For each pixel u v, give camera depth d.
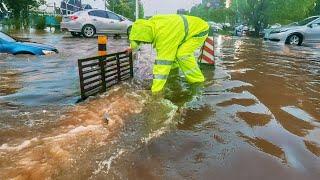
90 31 15.01
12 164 2.27
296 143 2.74
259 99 4.15
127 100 3.97
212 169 2.28
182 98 4.14
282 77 5.78
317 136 2.92
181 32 4.50
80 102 3.91
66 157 2.39
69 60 7.40
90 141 2.69
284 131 3.01
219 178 2.17
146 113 3.46
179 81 5.17
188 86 4.82
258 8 27.55
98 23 15.05
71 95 4.28
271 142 2.75
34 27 25.67
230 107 3.75
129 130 2.96
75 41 12.48
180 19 4.56
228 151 2.56
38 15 27.39
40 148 2.53
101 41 5.52
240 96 4.27
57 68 6.37
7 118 3.26
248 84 5.05
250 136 2.88
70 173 2.18
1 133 2.83
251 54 9.80
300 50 11.80
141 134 2.87
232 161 2.40
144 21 4.41
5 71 6.01
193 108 3.69
